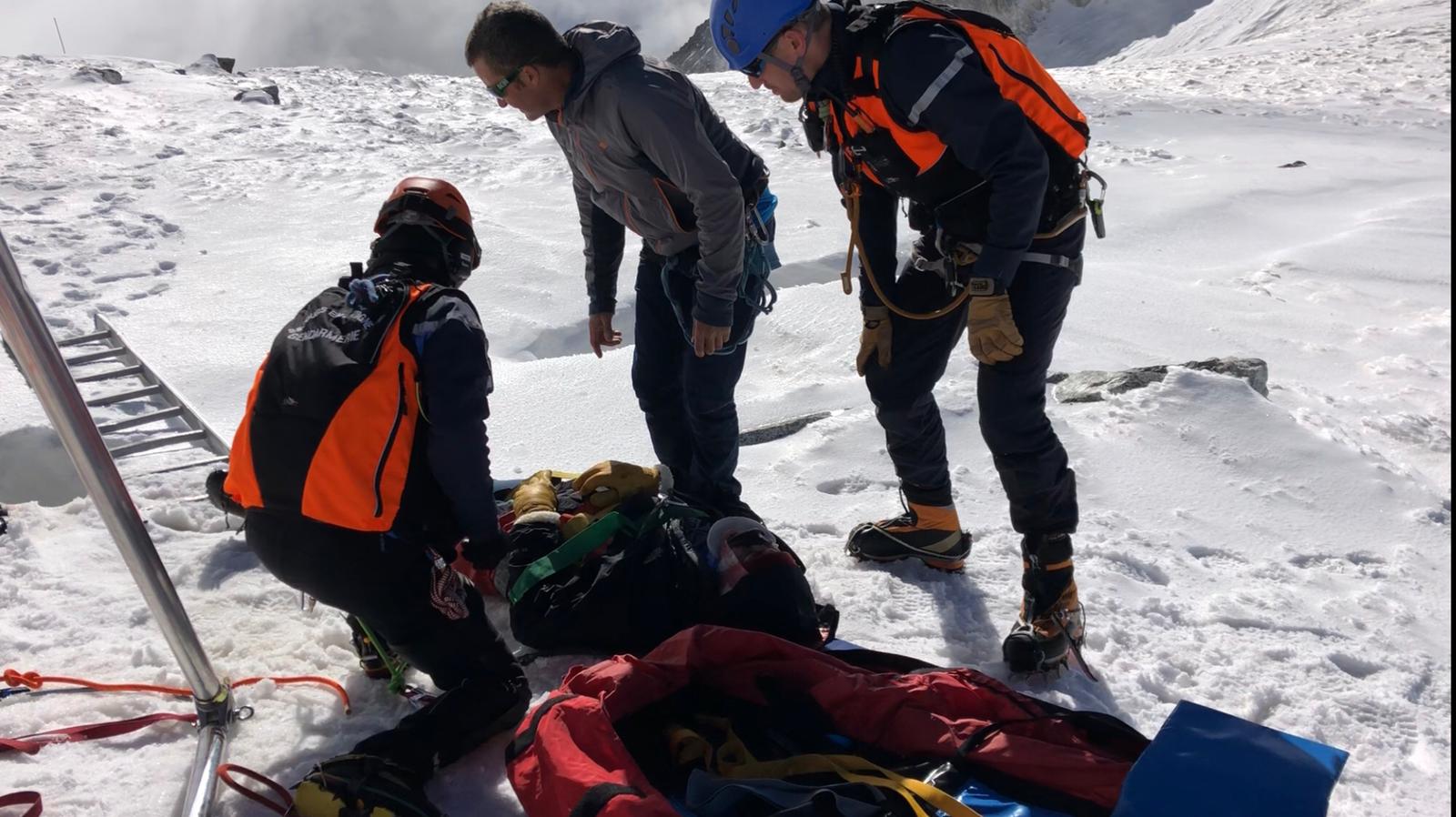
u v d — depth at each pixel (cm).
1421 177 1305
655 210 306
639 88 276
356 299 223
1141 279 785
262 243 870
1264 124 1722
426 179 243
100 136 1214
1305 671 288
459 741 228
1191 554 358
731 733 229
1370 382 611
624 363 542
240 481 228
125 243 855
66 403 199
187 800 216
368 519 215
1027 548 281
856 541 335
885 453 420
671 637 260
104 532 339
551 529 295
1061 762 212
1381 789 243
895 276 299
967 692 233
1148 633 302
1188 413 446
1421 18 2925
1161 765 197
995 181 243
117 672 266
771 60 253
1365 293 810
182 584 310
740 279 302
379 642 257
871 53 245
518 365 550
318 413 215
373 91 1625
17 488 454
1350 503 397
